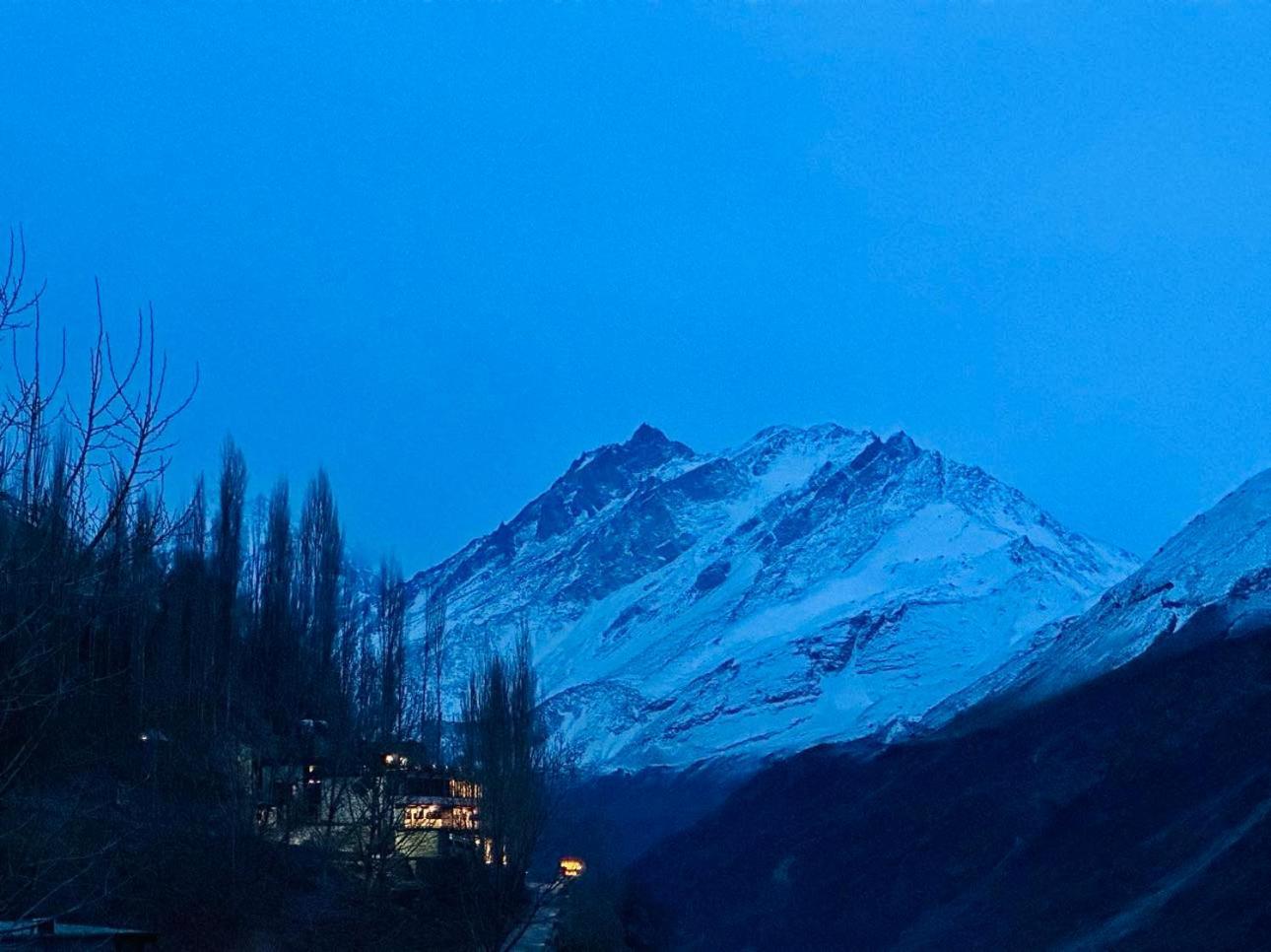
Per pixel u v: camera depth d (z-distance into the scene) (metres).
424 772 78.00
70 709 36.56
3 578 24.09
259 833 62.72
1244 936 96.25
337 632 80.25
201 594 69.44
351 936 60.06
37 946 26.61
